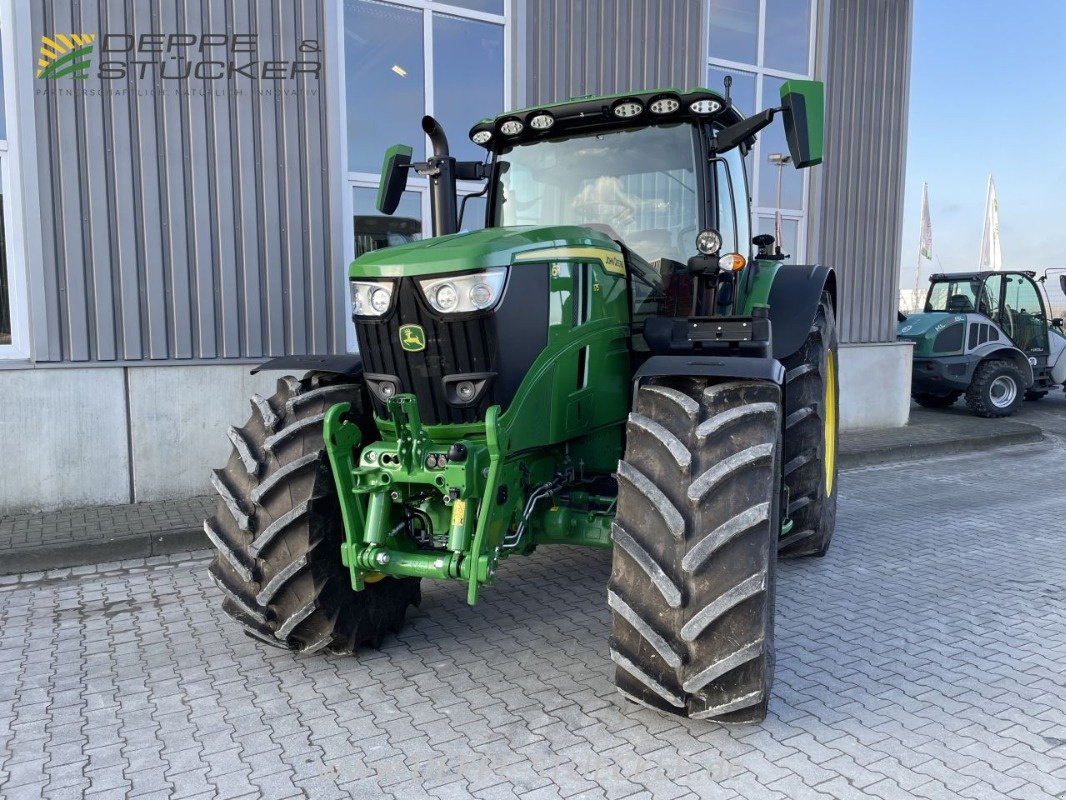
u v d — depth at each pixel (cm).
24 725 315
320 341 678
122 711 326
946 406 1291
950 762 284
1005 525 604
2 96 585
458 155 751
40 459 592
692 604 278
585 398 350
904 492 720
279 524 334
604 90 800
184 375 629
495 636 397
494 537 315
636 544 286
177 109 621
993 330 1175
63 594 466
